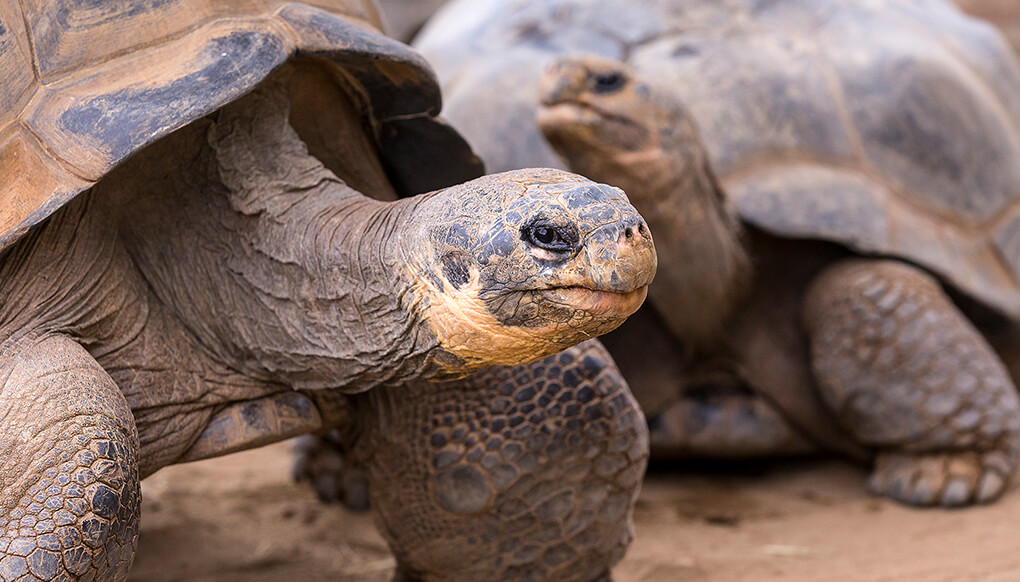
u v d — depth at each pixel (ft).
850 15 33.47
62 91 14.51
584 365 17.06
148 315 15.43
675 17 32.83
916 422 27.61
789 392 29.66
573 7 33.96
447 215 12.78
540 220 11.89
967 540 24.64
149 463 15.10
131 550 13.56
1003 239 31.86
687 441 29.58
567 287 11.94
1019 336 32.22
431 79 16.75
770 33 32.53
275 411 16.11
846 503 28.17
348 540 25.90
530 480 16.87
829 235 28.32
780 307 29.91
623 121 24.94
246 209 15.17
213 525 26.73
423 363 13.71
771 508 27.89
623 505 17.58
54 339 14.03
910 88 31.55
